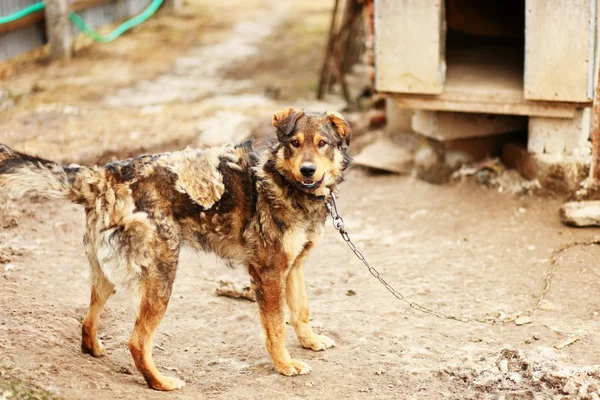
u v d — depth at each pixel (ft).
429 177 19.90
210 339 15.40
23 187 13.85
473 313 15.92
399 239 18.10
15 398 13.37
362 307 16.15
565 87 17.88
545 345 15.02
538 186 18.60
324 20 39.42
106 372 14.32
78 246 17.29
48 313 15.19
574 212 17.74
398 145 21.17
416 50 18.72
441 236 18.07
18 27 27.32
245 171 14.52
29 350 14.23
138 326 14.10
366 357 14.94
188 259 17.42
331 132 14.56
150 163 14.29
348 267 17.29
